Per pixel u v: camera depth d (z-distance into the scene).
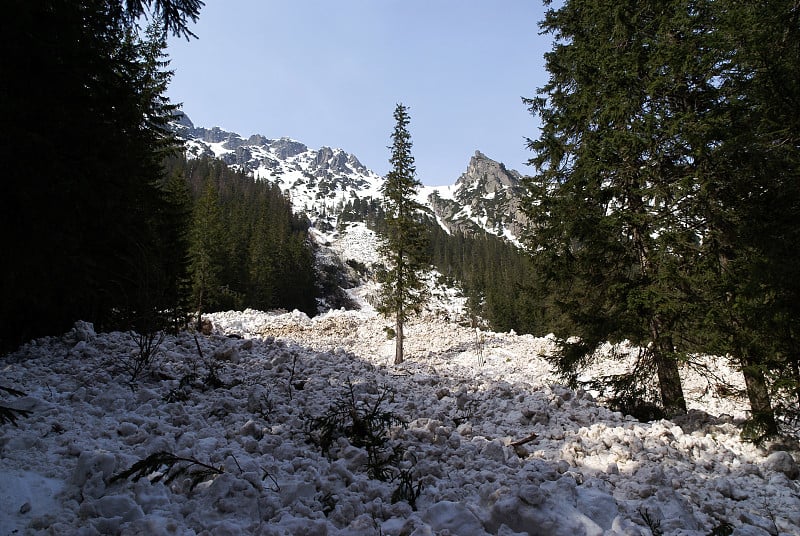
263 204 97.88
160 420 5.66
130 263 9.44
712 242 8.78
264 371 8.73
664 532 4.28
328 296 80.06
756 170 7.71
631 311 9.53
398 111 26.56
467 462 5.55
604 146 10.09
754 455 6.98
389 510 4.17
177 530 3.40
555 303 11.14
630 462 5.85
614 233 9.95
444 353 26.55
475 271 94.12
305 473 4.64
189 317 15.58
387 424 6.36
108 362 7.54
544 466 5.16
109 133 6.55
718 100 9.34
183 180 31.66
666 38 9.84
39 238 6.01
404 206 25.88
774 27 7.23
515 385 10.70
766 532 4.54
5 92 5.55
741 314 7.71
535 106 13.16
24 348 8.23
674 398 9.60
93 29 7.18
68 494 3.79
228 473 4.04
